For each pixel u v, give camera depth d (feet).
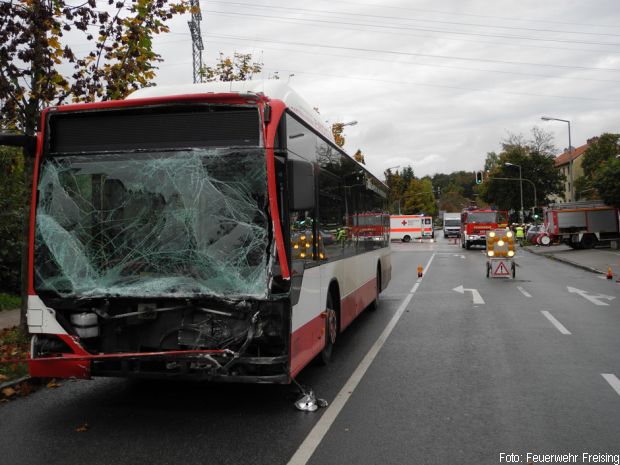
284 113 18.33
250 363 17.63
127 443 16.66
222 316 18.10
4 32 28.50
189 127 18.31
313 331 21.93
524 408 19.70
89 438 17.12
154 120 18.51
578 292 54.80
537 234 156.76
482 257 119.24
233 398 21.16
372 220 40.83
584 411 19.31
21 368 24.39
